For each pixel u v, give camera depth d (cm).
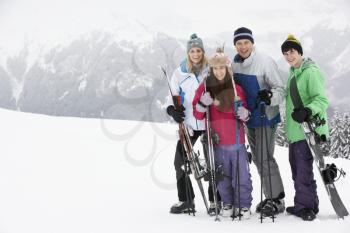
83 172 657
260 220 405
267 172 430
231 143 411
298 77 421
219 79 410
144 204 492
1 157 709
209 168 416
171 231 374
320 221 394
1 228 383
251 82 425
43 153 766
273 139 439
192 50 436
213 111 418
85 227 390
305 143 412
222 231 370
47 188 546
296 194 420
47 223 402
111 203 490
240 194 415
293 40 419
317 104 400
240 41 423
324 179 401
